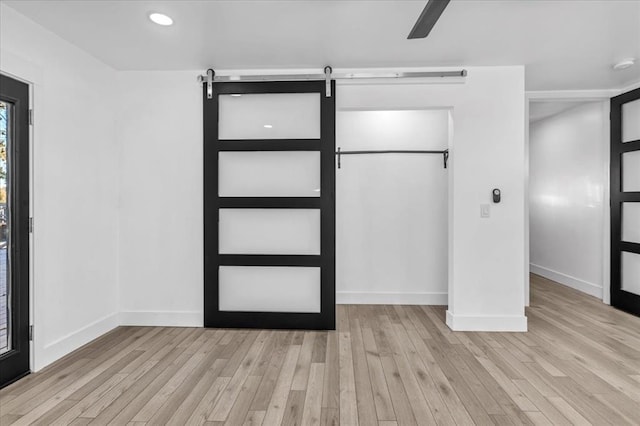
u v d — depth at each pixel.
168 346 3.06
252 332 3.41
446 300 4.32
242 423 1.99
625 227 4.08
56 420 2.01
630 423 1.99
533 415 2.06
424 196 4.34
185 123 3.53
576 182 5.02
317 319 3.47
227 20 2.58
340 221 4.37
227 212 3.52
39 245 2.61
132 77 3.54
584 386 2.38
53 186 2.76
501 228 3.41
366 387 2.37
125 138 3.54
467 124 3.42
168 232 3.55
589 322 3.67
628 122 4.02
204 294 3.51
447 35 2.81
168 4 2.37
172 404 2.17
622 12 2.47
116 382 2.44
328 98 3.44
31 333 2.58
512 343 3.12
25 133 2.53
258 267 3.51
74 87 2.98
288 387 2.38
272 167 3.49
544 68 3.49
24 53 2.51
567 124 5.21
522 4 2.37
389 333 3.37
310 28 2.71
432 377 2.51
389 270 4.36
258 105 3.50
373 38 2.87
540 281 5.53
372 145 4.37
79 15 2.50
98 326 3.27
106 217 3.39
